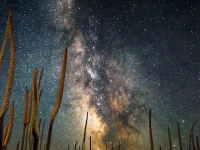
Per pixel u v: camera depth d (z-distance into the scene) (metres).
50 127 1.00
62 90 1.08
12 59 0.98
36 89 0.94
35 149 0.89
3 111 0.91
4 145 1.12
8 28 1.05
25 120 1.47
